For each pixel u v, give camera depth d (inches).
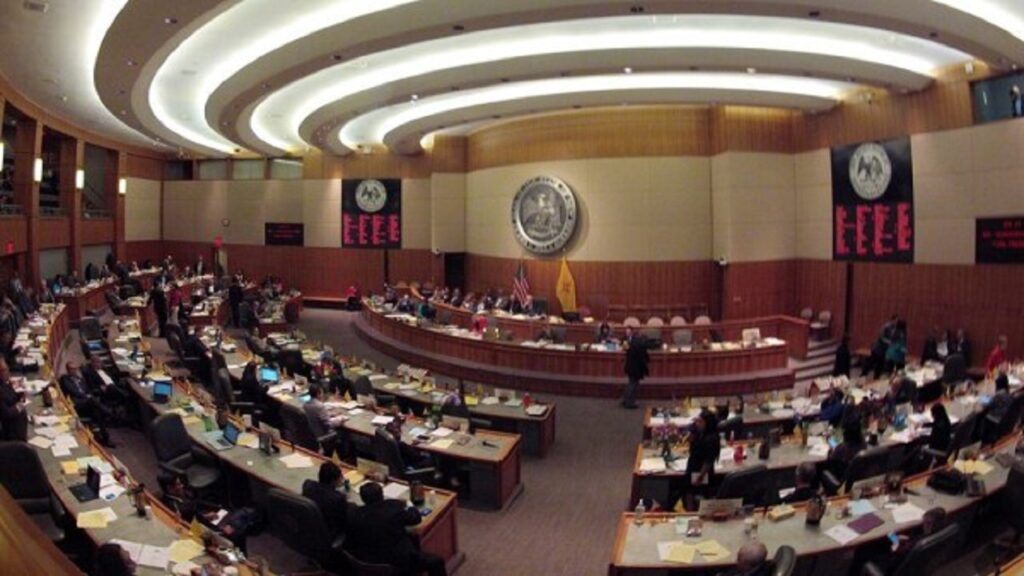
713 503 256.8
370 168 1068.5
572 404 566.3
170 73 585.9
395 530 243.3
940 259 622.8
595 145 778.8
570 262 798.5
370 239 1075.3
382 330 805.9
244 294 914.1
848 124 697.6
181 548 226.8
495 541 321.1
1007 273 576.4
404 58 555.5
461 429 382.6
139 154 1093.8
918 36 437.1
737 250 739.4
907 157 642.2
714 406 415.5
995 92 582.6
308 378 495.2
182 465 326.0
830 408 385.1
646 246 767.7
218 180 1146.7
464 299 855.7
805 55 520.1
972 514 279.4
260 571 217.9
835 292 720.3
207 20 392.8
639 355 550.0
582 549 314.2
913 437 359.9
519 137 842.8
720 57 504.1
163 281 928.3
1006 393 400.5
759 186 746.2
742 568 205.3
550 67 512.1
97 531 236.2
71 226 880.3
